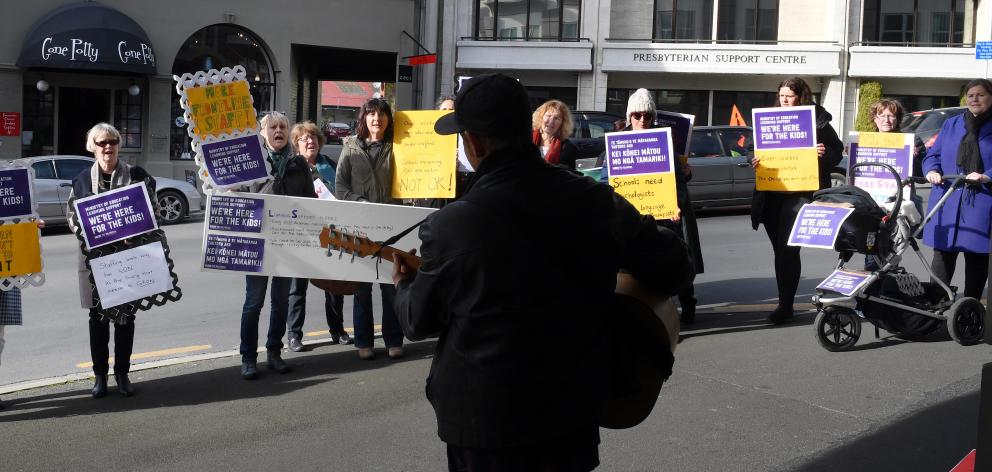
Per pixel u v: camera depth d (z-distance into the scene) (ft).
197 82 19.15
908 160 25.48
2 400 19.75
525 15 97.40
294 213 17.85
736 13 96.43
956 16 94.99
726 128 55.47
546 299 8.63
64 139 72.95
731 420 17.56
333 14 81.71
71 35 67.67
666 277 9.59
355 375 21.33
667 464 15.47
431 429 17.56
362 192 21.40
